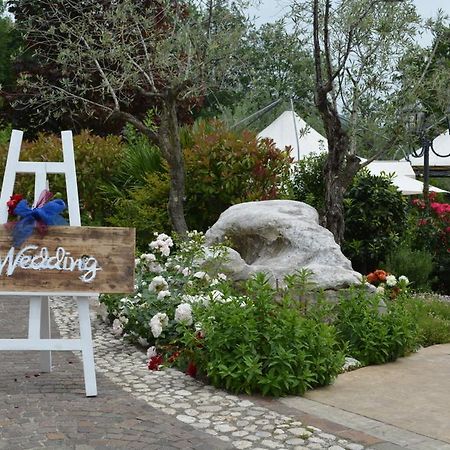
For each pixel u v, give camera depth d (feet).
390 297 25.57
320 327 18.75
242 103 55.16
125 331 23.61
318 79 31.91
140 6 37.91
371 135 35.32
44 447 13.50
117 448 13.55
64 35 46.50
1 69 92.17
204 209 36.22
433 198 43.88
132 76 33.60
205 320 18.51
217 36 32.71
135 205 35.88
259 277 19.22
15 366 19.97
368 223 36.58
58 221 17.22
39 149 40.98
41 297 17.66
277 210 28.30
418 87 33.58
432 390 18.31
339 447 13.92
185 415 15.79
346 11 32.65
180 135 38.81
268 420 15.56
